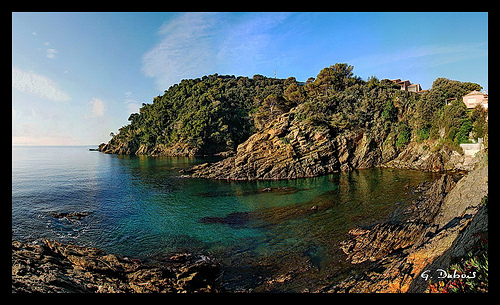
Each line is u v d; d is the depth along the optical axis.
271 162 60.22
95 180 61.22
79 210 35.41
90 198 42.72
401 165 63.38
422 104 64.88
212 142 130.88
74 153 191.88
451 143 55.75
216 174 61.12
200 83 172.50
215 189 48.69
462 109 57.16
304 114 70.69
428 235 17.22
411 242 19.11
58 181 59.91
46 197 43.47
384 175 53.59
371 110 72.75
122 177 65.56
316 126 67.00
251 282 16.08
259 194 42.94
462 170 51.50
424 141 64.00
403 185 42.22
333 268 17.14
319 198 37.72
